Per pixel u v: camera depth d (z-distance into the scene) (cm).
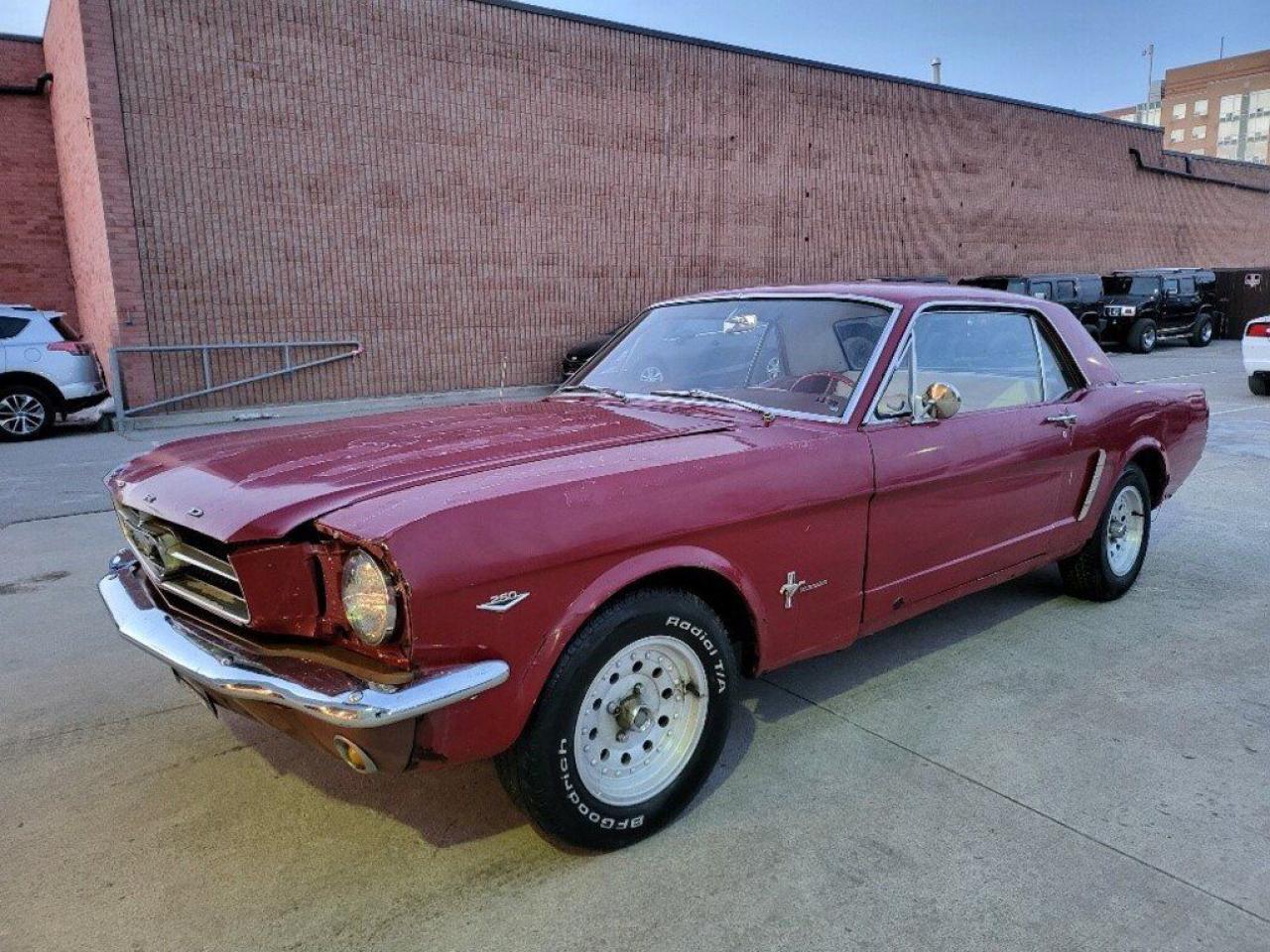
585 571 237
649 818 262
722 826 271
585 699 245
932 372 349
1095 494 429
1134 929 224
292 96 1262
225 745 326
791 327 358
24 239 1639
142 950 221
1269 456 874
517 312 1506
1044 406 399
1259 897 236
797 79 1819
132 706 359
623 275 1619
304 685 211
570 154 1527
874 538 318
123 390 1186
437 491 229
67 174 1516
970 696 359
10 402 1074
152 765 312
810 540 295
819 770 303
